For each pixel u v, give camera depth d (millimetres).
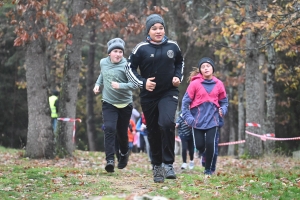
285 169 14227
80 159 18109
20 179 10617
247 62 21062
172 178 9383
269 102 24953
